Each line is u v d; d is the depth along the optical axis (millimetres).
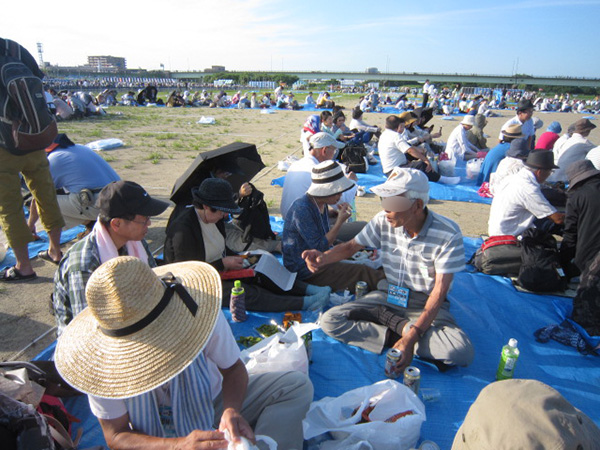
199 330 1741
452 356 3191
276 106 33094
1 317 4070
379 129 13578
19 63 3988
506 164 7414
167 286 1761
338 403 2570
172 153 12383
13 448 2041
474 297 4410
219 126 19531
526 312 4199
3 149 4234
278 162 11086
